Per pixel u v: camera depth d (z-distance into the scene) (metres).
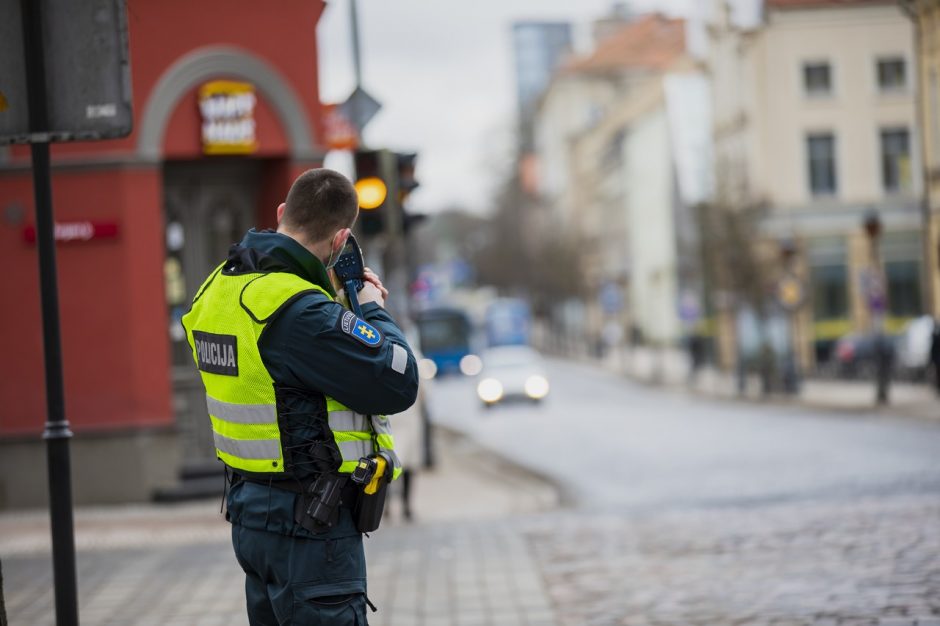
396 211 17.84
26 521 18.44
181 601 11.56
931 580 10.72
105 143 20.30
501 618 10.31
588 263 112.38
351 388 4.75
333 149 22.17
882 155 65.31
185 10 20.55
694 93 83.50
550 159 150.75
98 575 13.27
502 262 138.12
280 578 4.83
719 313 71.94
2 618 6.35
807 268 64.94
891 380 51.41
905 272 65.12
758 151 65.69
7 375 20.06
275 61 20.97
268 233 4.98
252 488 4.87
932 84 50.75
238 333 4.83
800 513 15.73
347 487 4.88
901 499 16.56
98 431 20.33
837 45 65.25
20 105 6.82
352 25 23.03
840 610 9.80
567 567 12.76
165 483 20.59
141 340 20.45
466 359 86.62
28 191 20.06
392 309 30.73
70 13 6.81
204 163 21.58
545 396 54.25
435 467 27.50
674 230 86.44
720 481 21.80
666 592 11.05
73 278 20.25
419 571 12.95
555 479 24.17
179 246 21.52
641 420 41.72
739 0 66.31
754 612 9.95
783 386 54.38
